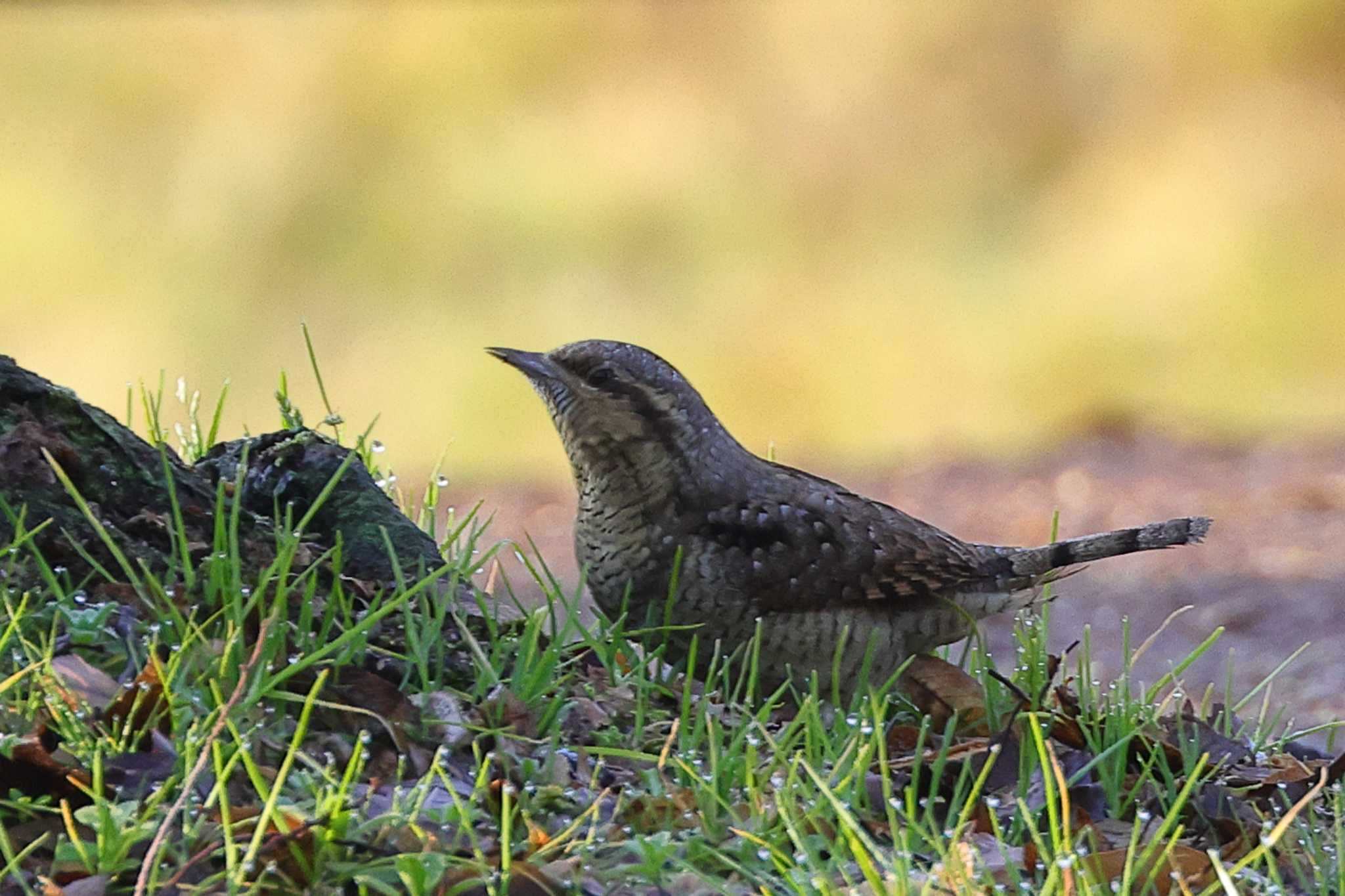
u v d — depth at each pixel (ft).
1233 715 19.89
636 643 19.90
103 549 17.30
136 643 16.31
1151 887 14.42
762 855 14.12
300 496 19.03
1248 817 16.37
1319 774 17.40
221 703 14.87
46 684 15.20
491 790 14.94
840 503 19.74
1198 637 34.35
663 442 19.33
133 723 15.06
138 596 16.81
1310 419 62.34
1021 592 21.16
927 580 19.76
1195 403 66.33
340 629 17.06
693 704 17.75
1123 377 68.49
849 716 18.02
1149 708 18.24
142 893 12.98
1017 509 49.29
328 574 18.08
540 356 19.77
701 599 19.45
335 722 15.78
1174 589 38.65
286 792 14.52
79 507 17.51
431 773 14.48
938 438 64.80
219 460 19.57
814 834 14.80
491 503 51.60
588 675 17.92
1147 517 47.19
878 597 19.53
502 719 16.21
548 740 16.14
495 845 14.12
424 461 64.54
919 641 20.06
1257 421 62.85
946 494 52.06
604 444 19.38
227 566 17.02
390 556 18.02
